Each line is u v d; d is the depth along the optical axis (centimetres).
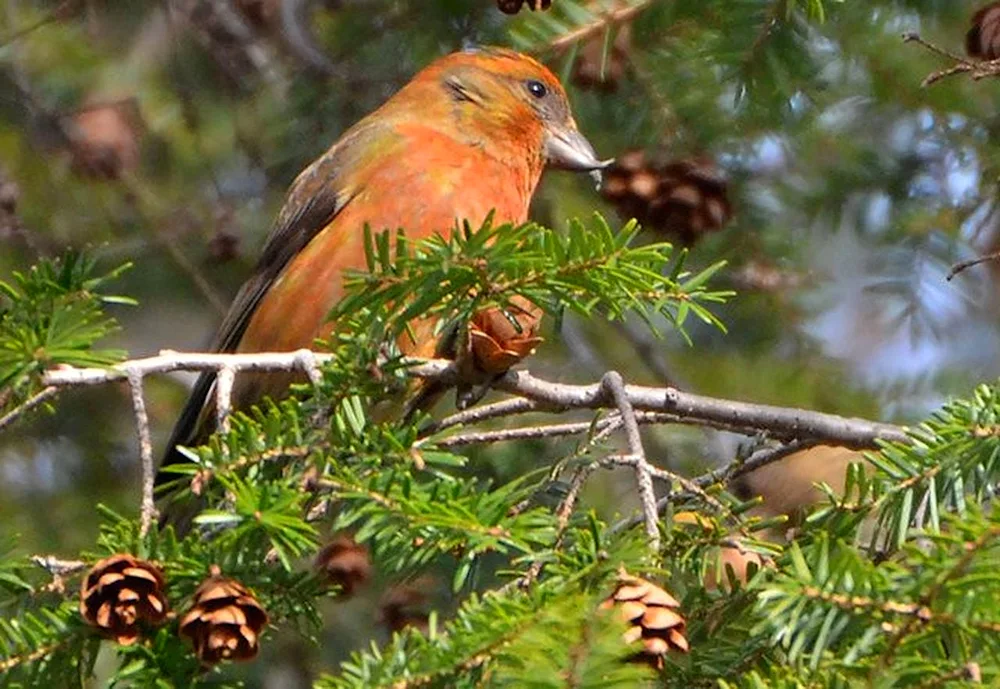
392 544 615
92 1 1374
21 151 1387
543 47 991
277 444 653
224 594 596
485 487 642
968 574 523
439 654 541
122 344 1447
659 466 1217
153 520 635
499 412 782
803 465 981
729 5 981
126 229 1408
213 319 1440
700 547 647
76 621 617
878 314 1480
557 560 598
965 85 1177
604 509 1176
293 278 1031
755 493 980
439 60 1101
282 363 720
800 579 551
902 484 640
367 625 1239
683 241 1102
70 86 1382
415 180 1035
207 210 1409
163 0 1383
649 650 558
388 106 1088
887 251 1268
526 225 652
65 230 1397
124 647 606
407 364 691
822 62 1116
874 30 1155
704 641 662
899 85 1173
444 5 1220
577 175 1271
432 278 657
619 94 1144
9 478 1336
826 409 1248
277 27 1343
